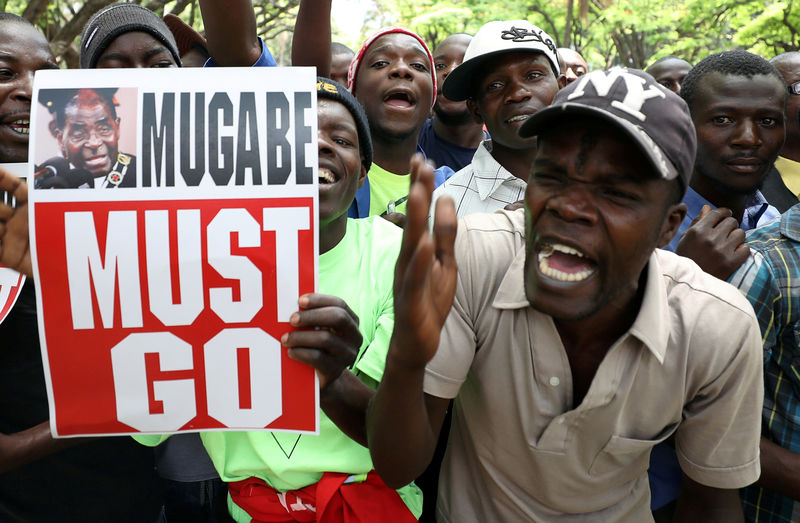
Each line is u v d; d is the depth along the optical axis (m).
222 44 2.02
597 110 1.07
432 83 2.52
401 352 1.05
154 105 1.25
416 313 0.99
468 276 1.40
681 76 4.11
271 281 1.27
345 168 1.48
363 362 1.46
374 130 2.43
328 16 2.18
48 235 1.22
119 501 1.65
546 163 1.17
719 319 1.32
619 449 1.38
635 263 1.17
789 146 2.84
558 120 1.15
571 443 1.36
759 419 1.41
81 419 1.27
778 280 1.61
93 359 1.26
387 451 1.23
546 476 1.42
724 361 1.32
